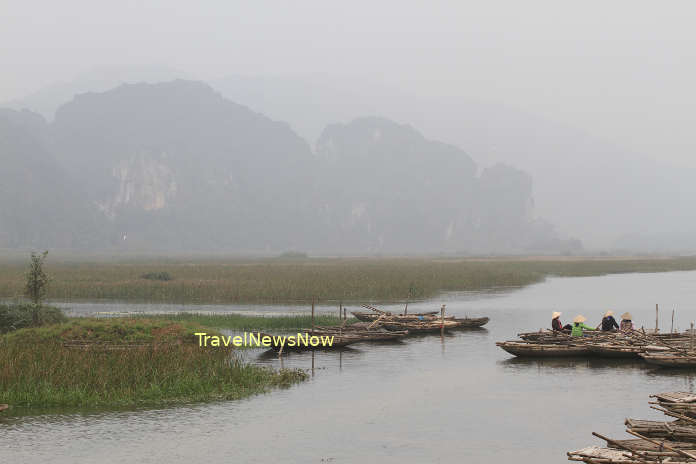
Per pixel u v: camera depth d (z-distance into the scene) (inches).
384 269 3604.8
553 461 583.2
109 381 780.0
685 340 1071.0
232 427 667.4
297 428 668.1
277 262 5659.5
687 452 486.3
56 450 597.3
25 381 759.1
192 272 3238.2
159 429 657.0
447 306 1889.8
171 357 868.6
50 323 1190.9
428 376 904.3
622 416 713.6
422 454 599.2
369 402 766.5
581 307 1870.1
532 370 944.9
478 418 706.2
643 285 2856.8
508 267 4320.9
